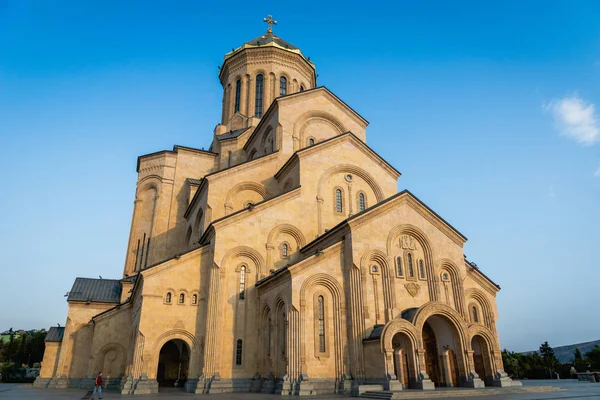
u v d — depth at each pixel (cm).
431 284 2769
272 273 2944
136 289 3131
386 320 2556
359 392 2170
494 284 2972
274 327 2603
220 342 2683
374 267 2653
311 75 5522
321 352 2423
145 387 2559
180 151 4641
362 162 3572
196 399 2050
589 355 6169
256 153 4434
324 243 2947
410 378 2323
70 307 3850
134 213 4459
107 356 3503
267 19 5888
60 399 2186
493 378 2512
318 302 2519
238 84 5341
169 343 3872
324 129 4050
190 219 4081
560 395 2052
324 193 3338
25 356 7838
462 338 2484
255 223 3042
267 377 2597
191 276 2927
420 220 2905
